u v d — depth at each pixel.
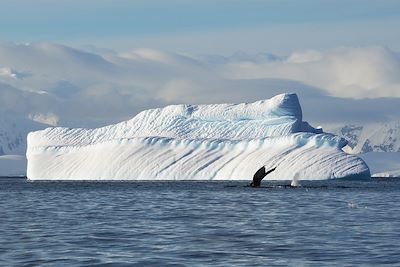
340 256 132.75
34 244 148.88
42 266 121.12
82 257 130.88
